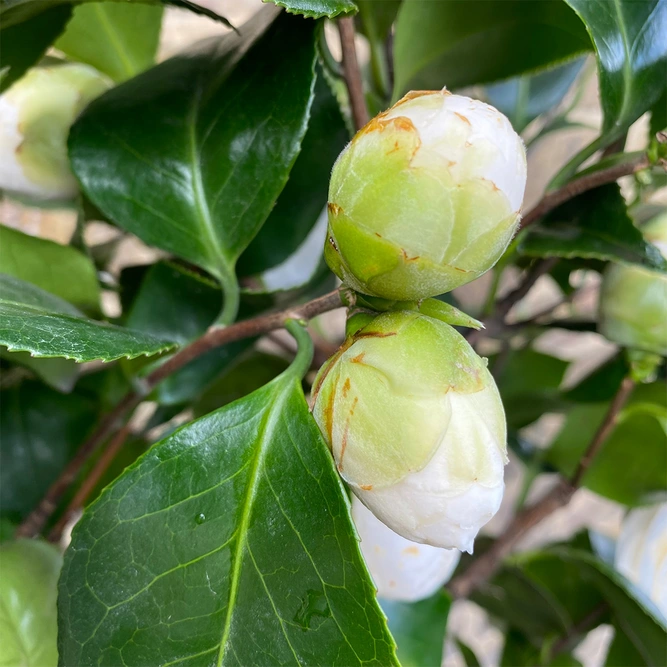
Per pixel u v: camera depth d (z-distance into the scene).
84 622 0.09
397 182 0.08
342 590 0.09
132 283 0.16
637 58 0.11
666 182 0.14
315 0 0.09
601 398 0.17
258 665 0.09
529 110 0.18
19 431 0.16
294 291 0.15
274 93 0.12
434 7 0.13
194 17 0.26
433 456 0.08
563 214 0.13
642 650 0.16
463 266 0.08
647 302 0.14
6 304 0.09
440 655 0.15
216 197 0.12
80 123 0.12
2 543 0.12
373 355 0.09
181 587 0.09
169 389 0.16
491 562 0.18
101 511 0.09
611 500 0.17
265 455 0.10
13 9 0.11
